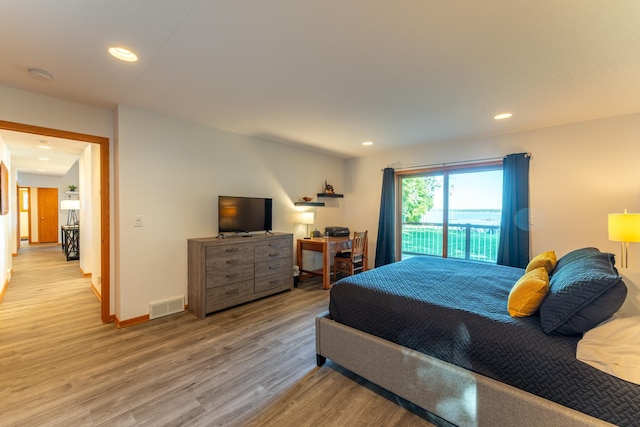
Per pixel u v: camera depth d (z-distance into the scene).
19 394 1.82
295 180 4.76
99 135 2.91
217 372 2.09
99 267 3.77
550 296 1.43
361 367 1.91
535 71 2.10
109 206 2.97
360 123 3.39
